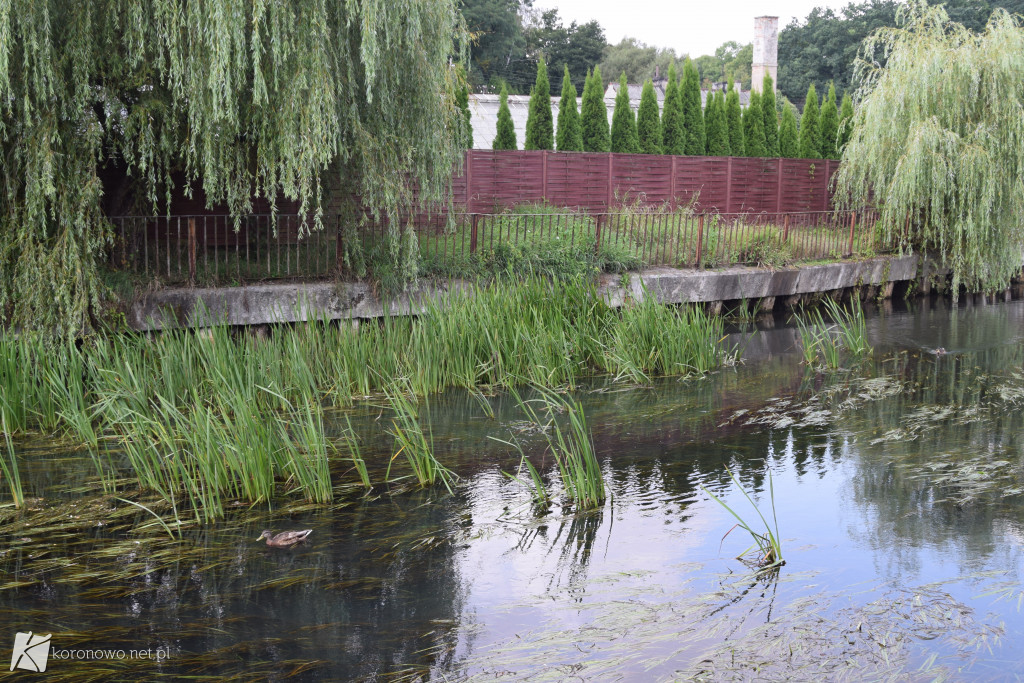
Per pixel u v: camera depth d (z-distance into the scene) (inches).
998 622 150.4
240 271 380.2
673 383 361.7
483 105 919.0
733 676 132.8
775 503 216.5
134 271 343.3
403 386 335.0
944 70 545.0
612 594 164.2
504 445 268.8
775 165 723.4
